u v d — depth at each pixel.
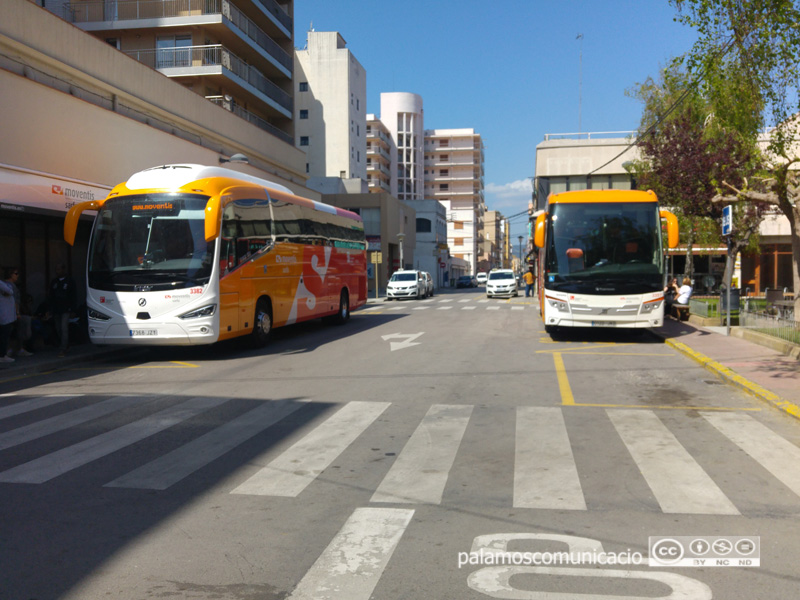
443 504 4.74
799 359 11.11
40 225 15.34
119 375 11.05
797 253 12.61
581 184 39.69
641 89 26.73
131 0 32.31
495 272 41.81
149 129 20.14
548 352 13.36
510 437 6.65
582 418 7.49
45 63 16.55
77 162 16.88
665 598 3.36
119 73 19.53
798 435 6.70
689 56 10.30
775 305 16.67
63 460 5.97
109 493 5.06
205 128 24.89
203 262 12.48
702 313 18.78
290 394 9.05
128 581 3.58
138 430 7.07
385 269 54.25
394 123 107.06
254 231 14.40
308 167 67.19
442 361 12.09
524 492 5.00
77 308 15.06
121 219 12.69
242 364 12.13
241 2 35.19
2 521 4.49
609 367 11.35
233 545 4.05
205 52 32.12
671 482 5.22
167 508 4.71
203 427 7.18
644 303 14.44
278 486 5.18
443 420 7.41
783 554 3.89
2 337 11.73
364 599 3.36
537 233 15.21
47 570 3.72
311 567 3.74
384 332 17.86
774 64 9.76
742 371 10.22
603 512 4.57
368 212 54.28
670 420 7.38
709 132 21.14
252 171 28.41
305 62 67.50
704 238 25.11
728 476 5.37
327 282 19.33
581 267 14.73
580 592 3.43
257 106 38.03
